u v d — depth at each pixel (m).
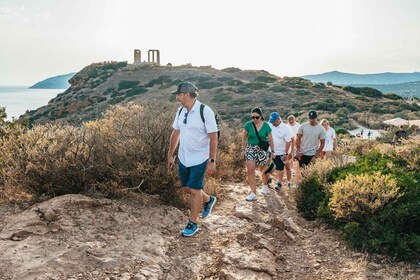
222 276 3.56
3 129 6.75
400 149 8.22
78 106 77.25
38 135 5.52
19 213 4.33
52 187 4.98
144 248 3.88
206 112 4.27
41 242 3.61
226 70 95.19
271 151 6.79
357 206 4.54
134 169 5.33
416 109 59.56
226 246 4.28
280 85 76.25
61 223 4.05
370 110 58.09
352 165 6.68
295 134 9.91
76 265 3.34
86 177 5.14
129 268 3.44
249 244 4.38
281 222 5.02
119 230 4.22
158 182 5.43
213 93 70.00
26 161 4.94
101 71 100.00
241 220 5.27
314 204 5.59
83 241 3.78
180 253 4.01
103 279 3.20
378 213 4.54
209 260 3.93
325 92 71.12
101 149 5.52
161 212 4.96
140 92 76.25
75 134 5.74
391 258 4.00
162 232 4.45
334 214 4.96
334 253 4.26
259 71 94.75
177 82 79.00
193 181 4.34
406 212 4.27
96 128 6.36
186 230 4.43
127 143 5.72
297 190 6.11
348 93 75.12
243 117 50.12
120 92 80.94
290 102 62.72
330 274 3.76
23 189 4.97
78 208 4.45
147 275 3.36
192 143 4.32
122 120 6.56
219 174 8.39
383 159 7.01
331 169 6.57
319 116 51.94
